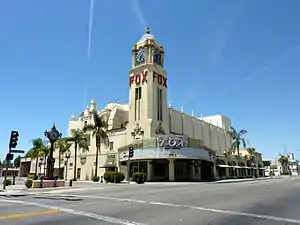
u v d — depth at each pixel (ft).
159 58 195.93
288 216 32.71
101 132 168.45
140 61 191.01
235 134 248.32
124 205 41.06
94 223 27.37
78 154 204.74
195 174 161.58
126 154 159.12
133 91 185.16
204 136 233.35
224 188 82.79
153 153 147.54
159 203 43.70
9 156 78.79
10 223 27.45
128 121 189.78
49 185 91.56
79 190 78.23
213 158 172.65
